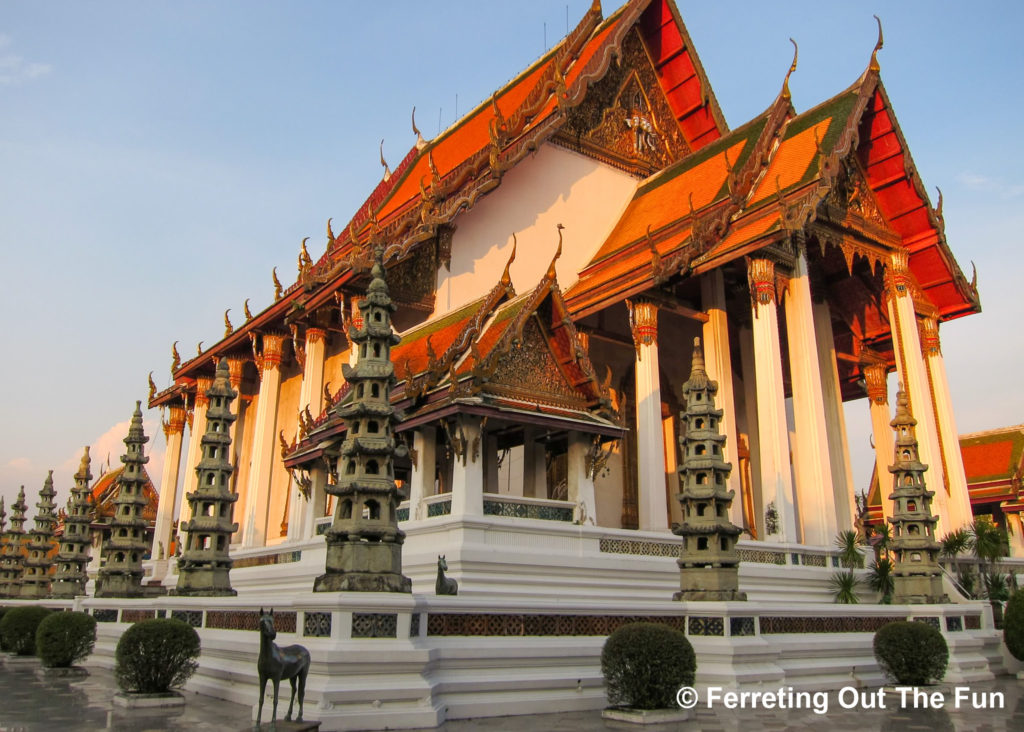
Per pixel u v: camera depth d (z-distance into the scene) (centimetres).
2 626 1719
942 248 2564
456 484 1518
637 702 951
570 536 1579
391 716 839
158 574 3500
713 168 2677
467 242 2612
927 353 2695
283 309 2762
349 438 972
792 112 2505
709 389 1302
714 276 2506
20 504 2870
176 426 3931
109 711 963
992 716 1069
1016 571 2400
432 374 1589
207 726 848
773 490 2003
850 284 2992
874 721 1011
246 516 2905
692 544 1248
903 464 1739
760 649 1167
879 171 2519
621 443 2700
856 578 1952
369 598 877
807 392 2153
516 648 999
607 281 2420
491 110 3356
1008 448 4028
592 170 2919
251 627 1116
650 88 3150
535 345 1662
